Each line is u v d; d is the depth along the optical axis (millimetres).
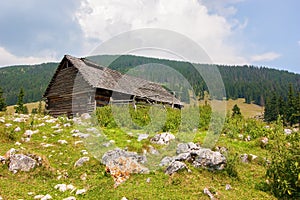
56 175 7070
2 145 9281
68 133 11508
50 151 9047
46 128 12344
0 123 12344
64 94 22250
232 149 9250
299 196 6082
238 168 7770
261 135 11656
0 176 6617
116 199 5738
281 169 6367
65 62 23000
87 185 6492
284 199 6035
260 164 8188
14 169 6895
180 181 6562
